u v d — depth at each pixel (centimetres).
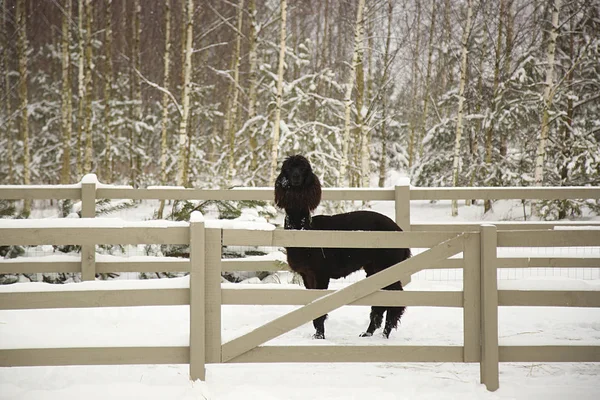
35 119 2377
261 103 2270
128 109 2292
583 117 1820
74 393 392
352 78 1488
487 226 413
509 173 1827
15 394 392
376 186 2628
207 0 2044
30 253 795
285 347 417
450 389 415
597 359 420
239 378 436
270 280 746
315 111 2086
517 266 461
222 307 660
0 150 2264
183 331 554
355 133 2105
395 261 566
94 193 692
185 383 413
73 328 559
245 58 2148
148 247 798
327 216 590
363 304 420
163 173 1723
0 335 408
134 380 425
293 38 2306
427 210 2055
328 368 468
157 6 2156
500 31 1873
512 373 461
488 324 414
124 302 403
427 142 2117
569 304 419
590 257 458
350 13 2092
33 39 2178
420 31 2314
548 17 1764
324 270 564
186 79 1539
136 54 1916
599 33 1623
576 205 1525
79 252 782
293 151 1694
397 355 420
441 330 591
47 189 690
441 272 813
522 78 1811
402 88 2794
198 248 401
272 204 891
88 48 1655
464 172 2008
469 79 2034
